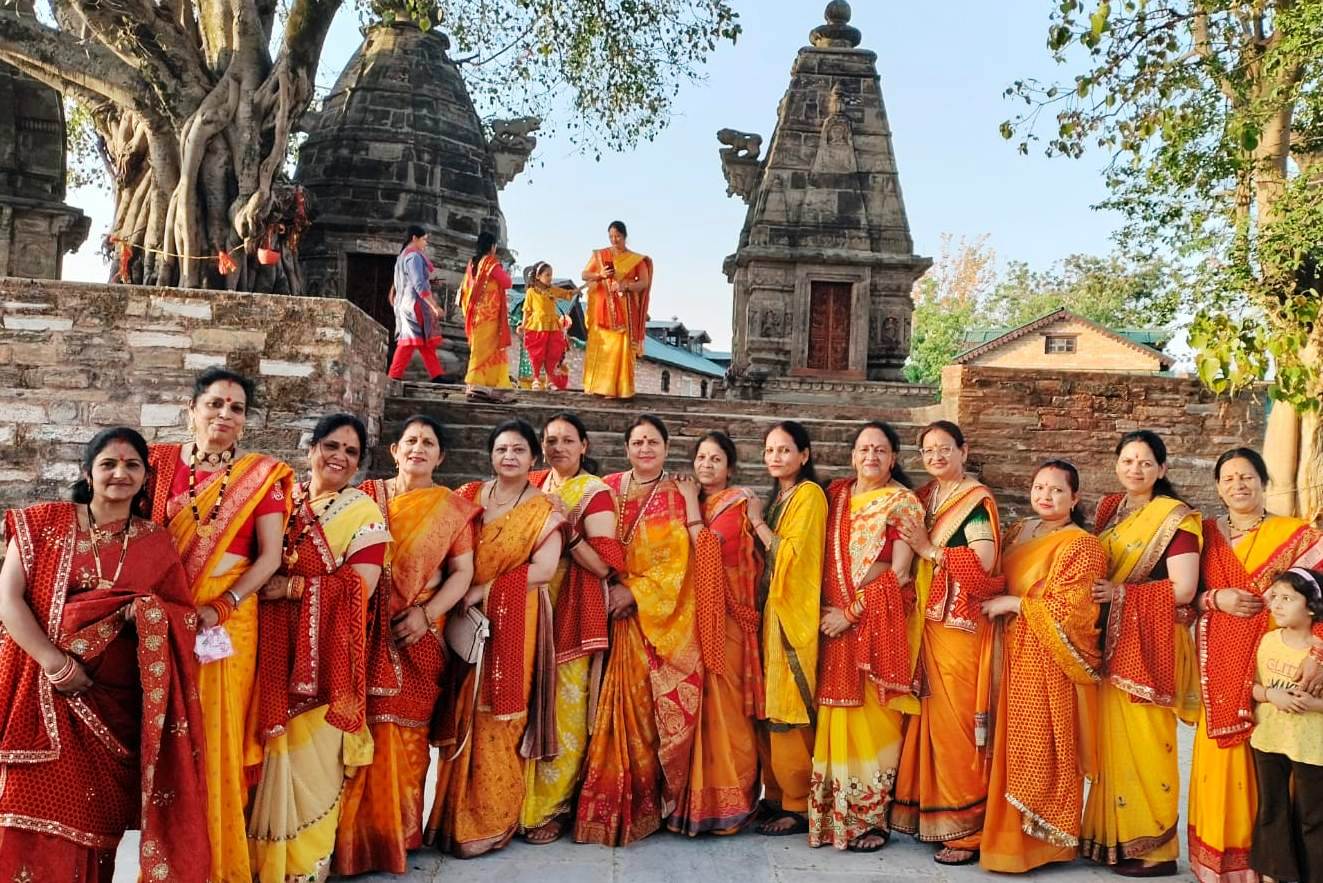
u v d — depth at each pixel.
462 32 13.20
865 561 4.57
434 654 4.24
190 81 11.43
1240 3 8.48
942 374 11.55
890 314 19.11
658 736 4.55
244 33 11.50
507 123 19.06
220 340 8.32
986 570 4.48
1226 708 4.19
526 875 4.14
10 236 14.14
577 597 4.52
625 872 4.21
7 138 14.12
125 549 3.36
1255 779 4.22
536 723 4.38
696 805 4.56
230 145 11.33
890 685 4.45
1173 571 4.40
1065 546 4.38
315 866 3.86
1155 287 11.43
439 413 10.77
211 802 3.54
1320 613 3.94
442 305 17.31
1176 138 9.07
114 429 3.43
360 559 3.95
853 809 4.55
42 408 8.09
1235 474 4.50
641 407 11.56
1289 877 4.04
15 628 3.18
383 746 4.12
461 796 4.29
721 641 4.60
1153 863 4.36
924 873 4.33
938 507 4.72
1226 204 10.34
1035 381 11.01
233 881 3.62
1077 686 4.45
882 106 19.47
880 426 4.82
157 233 11.37
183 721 3.34
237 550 3.66
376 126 17.55
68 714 3.26
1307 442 10.24
